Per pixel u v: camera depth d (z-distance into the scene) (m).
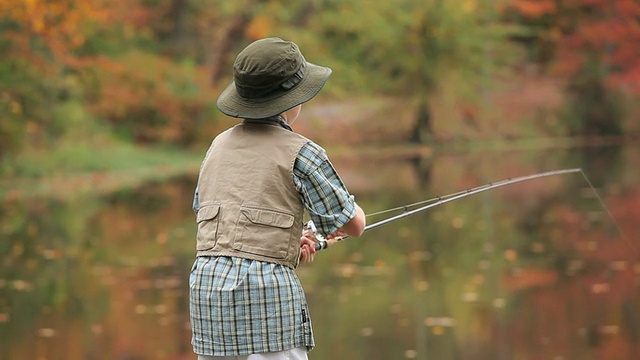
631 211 38.12
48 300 23.28
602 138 95.00
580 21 98.06
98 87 72.75
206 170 9.16
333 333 19.64
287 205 8.86
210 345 8.82
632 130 95.56
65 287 24.83
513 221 36.59
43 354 18.12
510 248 30.19
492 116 94.50
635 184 49.62
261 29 91.25
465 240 32.22
